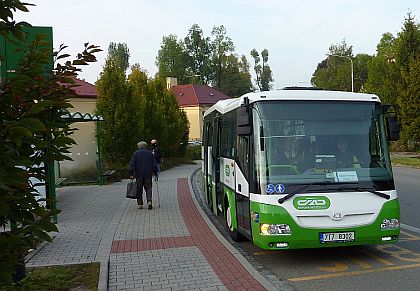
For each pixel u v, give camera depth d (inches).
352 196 283.0
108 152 961.5
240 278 261.6
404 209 512.1
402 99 1481.3
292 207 277.3
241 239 375.2
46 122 125.6
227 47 3858.3
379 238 282.7
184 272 276.7
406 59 1572.3
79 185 842.2
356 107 307.0
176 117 1520.7
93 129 866.8
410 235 379.6
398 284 251.8
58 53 133.1
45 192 247.9
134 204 586.9
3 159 103.2
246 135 298.7
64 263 299.0
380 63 2058.3
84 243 362.6
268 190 281.0
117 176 917.2
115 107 959.6
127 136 965.2
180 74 3801.7
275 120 297.0
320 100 303.7
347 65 3447.3
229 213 390.3
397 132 303.7
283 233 274.8
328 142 295.4
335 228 276.1
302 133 296.0
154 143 1058.1
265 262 311.3
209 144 536.1
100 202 609.6
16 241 108.3
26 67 123.8
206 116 584.7
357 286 250.8
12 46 135.6
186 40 3909.9
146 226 434.3
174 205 573.3
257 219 283.7
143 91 1283.2
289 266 298.8
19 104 115.6
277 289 241.4
